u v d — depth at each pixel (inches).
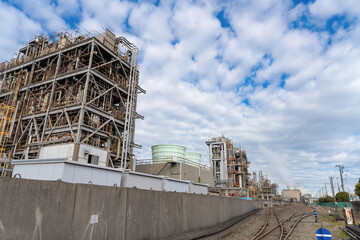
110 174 677.3
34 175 569.6
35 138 1181.7
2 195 229.5
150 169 1560.0
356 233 655.8
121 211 379.9
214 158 3132.4
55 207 275.9
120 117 1299.2
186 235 558.3
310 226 928.3
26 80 1355.8
